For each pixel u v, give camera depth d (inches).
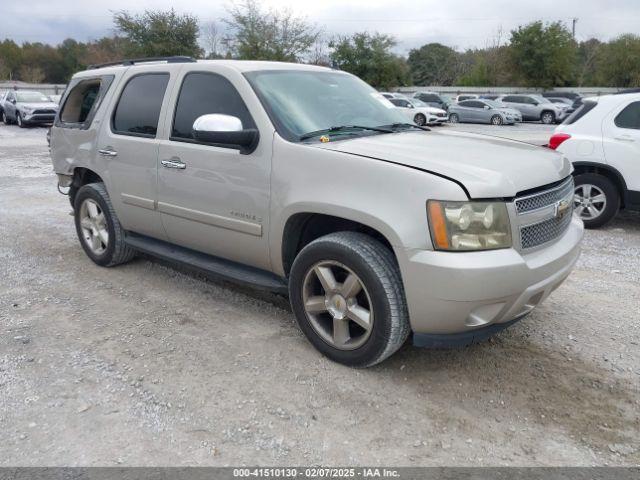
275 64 166.6
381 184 121.5
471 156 130.7
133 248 192.9
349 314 131.7
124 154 181.8
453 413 119.6
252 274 157.5
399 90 1887.3
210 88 159.6
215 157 152.0
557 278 129.5
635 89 273.7
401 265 118.7
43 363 139.4
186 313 169.2
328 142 139.7
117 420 117.0
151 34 1499.8
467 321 119.9
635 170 258.8
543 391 127.8
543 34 1849.2
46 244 245.0
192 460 105.5
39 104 968.3
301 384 129.9
